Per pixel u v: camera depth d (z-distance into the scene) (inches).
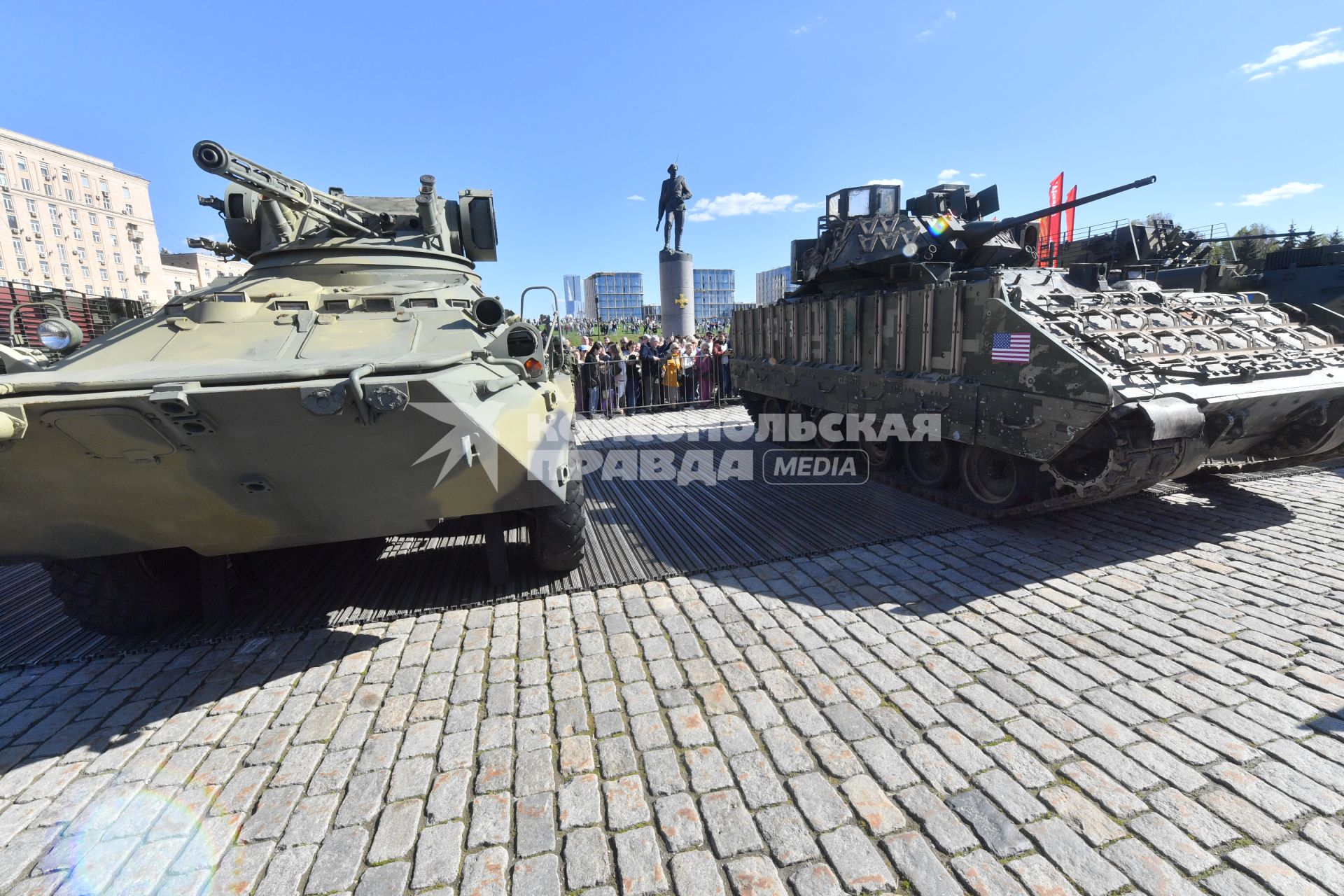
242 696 162.1
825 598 203.8
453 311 195.2
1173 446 211.6
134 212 3351.4
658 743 138.9
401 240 242.1
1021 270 299.9
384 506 161.9
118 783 132.4
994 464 280.2
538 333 183.5
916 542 249.1
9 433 119.8
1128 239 425.4
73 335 179.2
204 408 125.3
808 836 113.2
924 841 111.0
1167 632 174.9
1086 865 104.9
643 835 114.9
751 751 135.0
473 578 228.2
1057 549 236.2
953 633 179.5
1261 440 269.7
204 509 153.0
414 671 171.0
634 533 267.6
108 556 181.5
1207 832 110.4
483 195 281.4
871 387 327.9
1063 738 135.1
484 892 104.6
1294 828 110.7
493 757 136.2
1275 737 132.8
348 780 131.8
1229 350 246.7
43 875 110.2
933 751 132.6
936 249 336.2
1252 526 250.8
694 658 171.9
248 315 184.1
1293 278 399.9
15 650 190.2
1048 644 171.5
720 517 287.0
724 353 668.1
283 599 215.2
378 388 128.6
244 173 173.6
